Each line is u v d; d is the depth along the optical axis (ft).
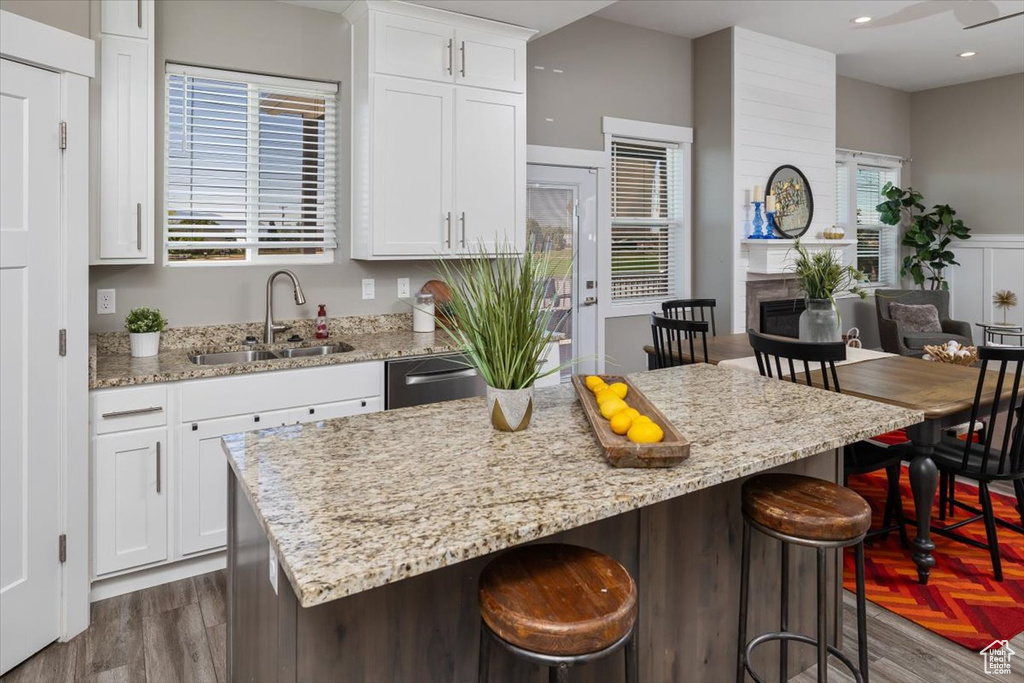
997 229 22.45
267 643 4.48
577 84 15.40
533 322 5.69
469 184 12.10
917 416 6.12
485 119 12.20
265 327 11.18
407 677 4.50
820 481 5.74
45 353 7.23
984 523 9.84
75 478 7.63
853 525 4.96
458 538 3.59
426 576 4.56
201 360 10.35
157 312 10.03
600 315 16.30
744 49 17.03
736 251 17.29
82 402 7.69
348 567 3.26
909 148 24.54
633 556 5.50
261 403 9.34
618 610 3.81
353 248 12.00
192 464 8.89
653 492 4.27
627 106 16.38
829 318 10.97
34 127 6.99
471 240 12.18
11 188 6.79
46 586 7.36
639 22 16.33
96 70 8.99
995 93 22.25
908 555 9.54
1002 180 22.24
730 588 6.17
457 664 4.75
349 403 10.05
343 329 12.16
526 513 3.93
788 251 17.84
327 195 12.03
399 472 4.66
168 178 10.57
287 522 3.80
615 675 5.49
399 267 12.71
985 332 21.99
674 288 18.15
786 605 5.90
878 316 21.02
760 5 15.38
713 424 5.79
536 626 3.66
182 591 8.78
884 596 8.43
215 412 9.00
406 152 11.42
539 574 4.23
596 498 4.16
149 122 9.46
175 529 8.83
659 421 5.34
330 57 11.66
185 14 10.40
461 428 5.83
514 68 12.47
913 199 22.72
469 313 5.71
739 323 17.49
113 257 9.26
